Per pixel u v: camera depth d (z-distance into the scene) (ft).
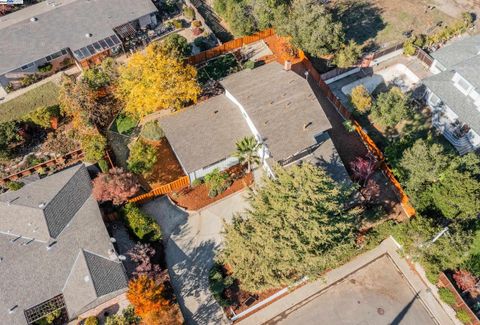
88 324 128.67
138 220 144.66
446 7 238.48
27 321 123.44
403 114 174.50
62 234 138.51
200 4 238.89
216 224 153.99
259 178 163.94
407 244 140.56
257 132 156.87
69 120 180.14
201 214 156.35
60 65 200.34
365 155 171.32
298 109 160.04
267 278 121.08
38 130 177.37
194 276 142.82
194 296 138.72
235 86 168.86
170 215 155.53
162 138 174.09
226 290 139.54
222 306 135.44
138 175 164.25
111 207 150.71
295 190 127.13
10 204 145.48
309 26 191.31
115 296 128.67
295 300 139.95
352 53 194.18
